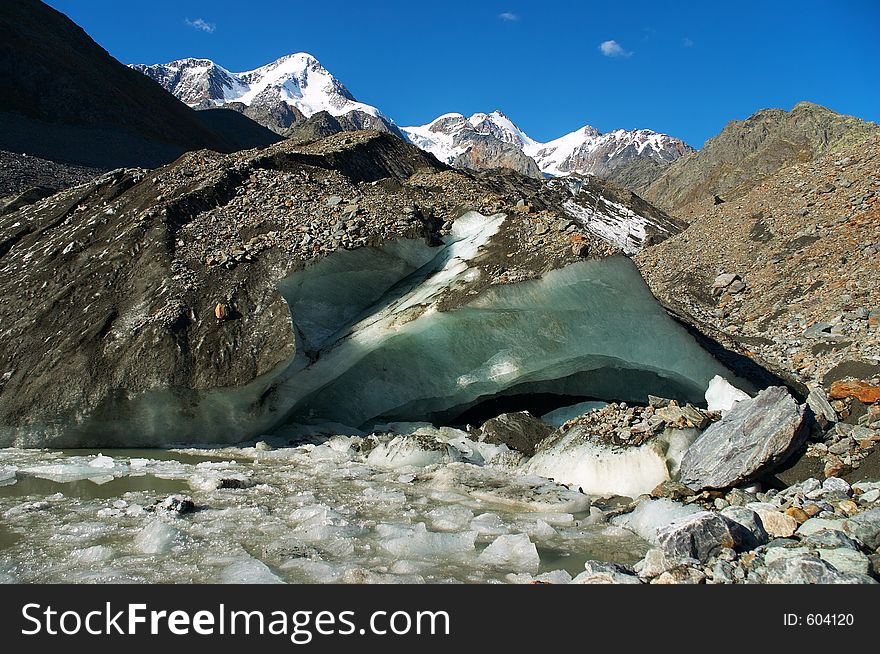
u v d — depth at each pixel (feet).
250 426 34.24
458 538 19.24
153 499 23.00
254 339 33.40
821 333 49.49
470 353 36.37
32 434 32.04
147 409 32.45
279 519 21.13
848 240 67.10
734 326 61.46
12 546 18.06
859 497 20.29
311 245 37.37
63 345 33.78
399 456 31.01
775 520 18.62
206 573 16.56
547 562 18.16
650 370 35.88
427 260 40.32
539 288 34.09
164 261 36.40
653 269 88.89
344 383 38.01
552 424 36.11
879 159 78.59
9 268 39.91
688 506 21.54
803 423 24.36
